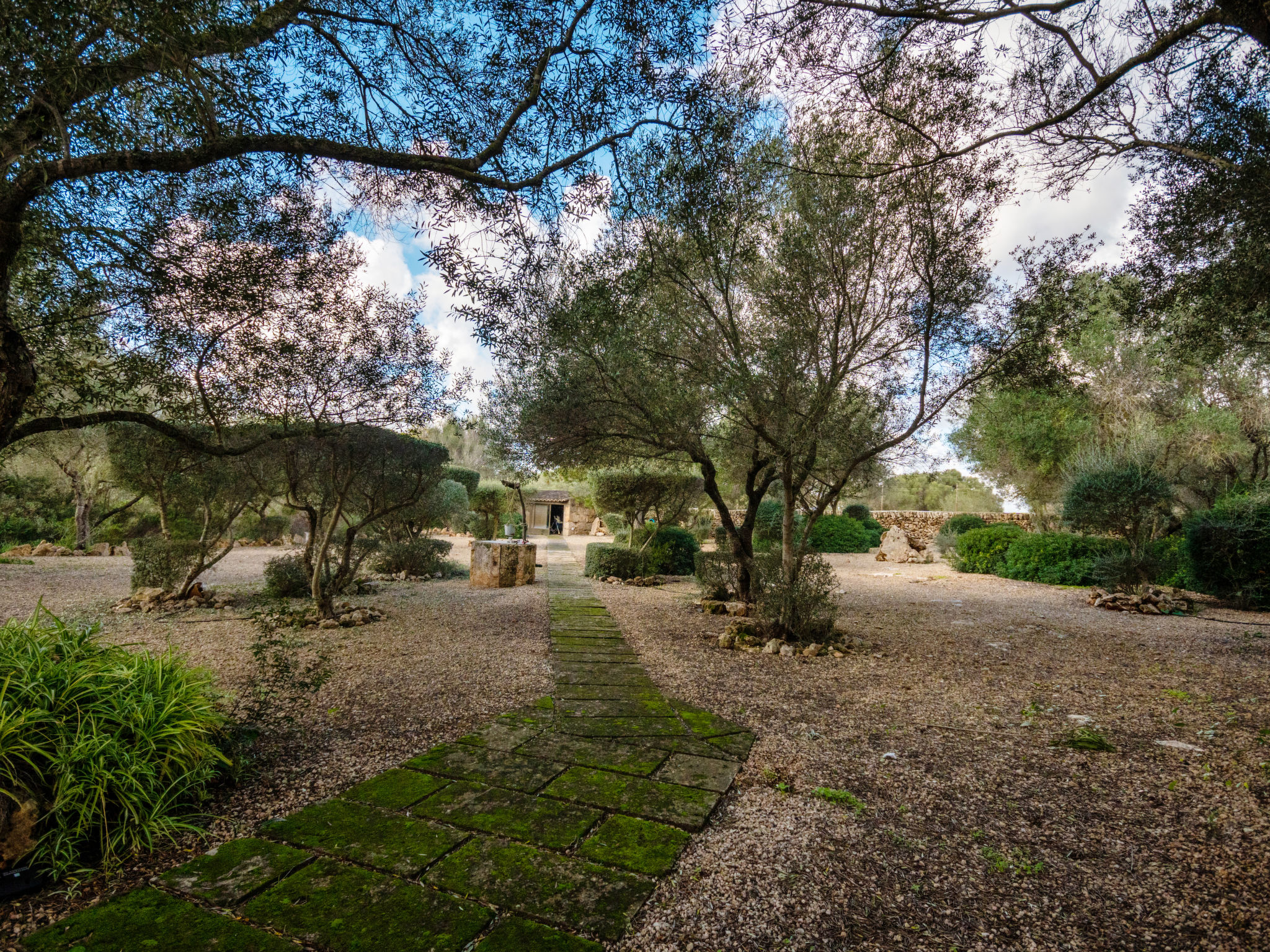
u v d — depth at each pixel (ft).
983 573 48.67
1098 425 43.37
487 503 75.31
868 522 76.28
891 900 7.12
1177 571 35.04
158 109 8.38
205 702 9.89
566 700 14.89
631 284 17.31
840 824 8.92
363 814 8.91
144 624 22.59
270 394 15.46
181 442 13.05
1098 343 40.55
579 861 7.77
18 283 10.28
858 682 16.78
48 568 40.09
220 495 26.61
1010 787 10.21
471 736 12.27
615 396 20.17
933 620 27.32
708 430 22.08
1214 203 12.46
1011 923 6.72
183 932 6.29
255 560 48.39
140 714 8.52
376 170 11.34
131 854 7.74
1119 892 7.27
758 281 19.52
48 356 10.93
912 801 9.71
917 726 13.26
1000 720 13.70
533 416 21.84
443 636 22.02
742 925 6.61
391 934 6.28
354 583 32.50
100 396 11.51
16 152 7.56
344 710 13.55
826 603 21.45
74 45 7.16
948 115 13.85
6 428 8.11
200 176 10.94
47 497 55.62
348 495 26.30
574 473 31.17
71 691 8.38
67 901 6.85
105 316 11.12
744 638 21.27
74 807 7.50
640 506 44.21
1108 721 13.55
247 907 6.72
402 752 11.34
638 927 6.52
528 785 10.02
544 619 26.20
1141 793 9.93
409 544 41.14
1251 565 30.42
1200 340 15.85
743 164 16.19
